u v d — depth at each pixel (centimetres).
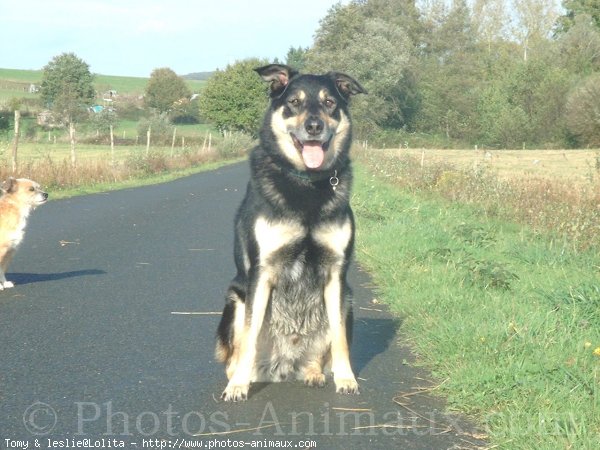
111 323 353
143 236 610
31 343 326
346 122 291
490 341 303
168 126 3238
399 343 329
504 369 277
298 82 290
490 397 268
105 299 394
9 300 392
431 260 454
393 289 399
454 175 921
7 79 6144
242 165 2023
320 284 282
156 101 5094
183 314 367
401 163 1246
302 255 279
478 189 809
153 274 449
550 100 2981
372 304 385
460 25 4112
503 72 3716
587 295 349
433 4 4200
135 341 329
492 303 359
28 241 580
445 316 344
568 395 265
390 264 452
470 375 279
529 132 3041
